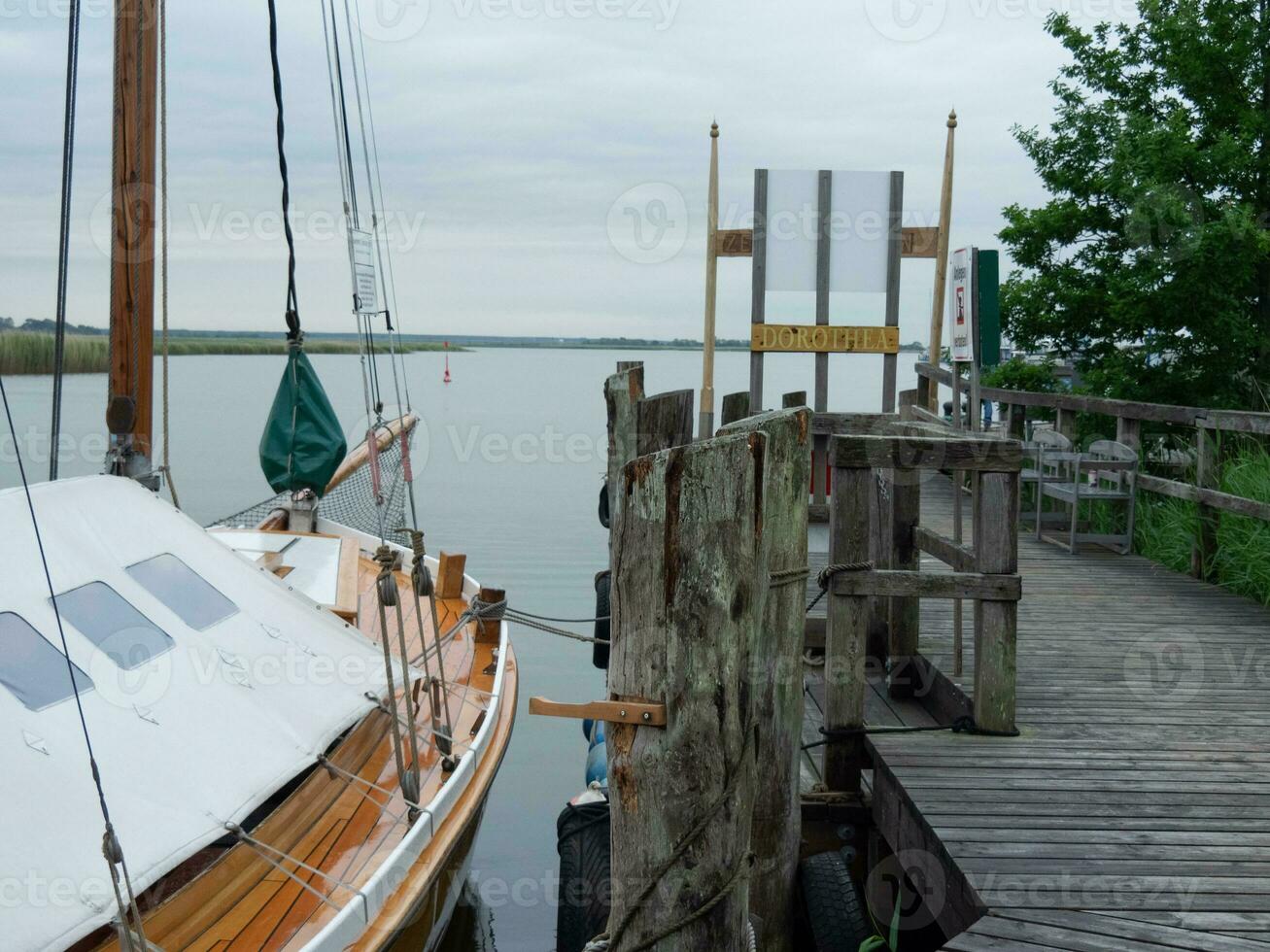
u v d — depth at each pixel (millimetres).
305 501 8688
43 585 4098
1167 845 4078
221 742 4070
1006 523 5105
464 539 16688
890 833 4727
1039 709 5586
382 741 5453
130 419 6051
